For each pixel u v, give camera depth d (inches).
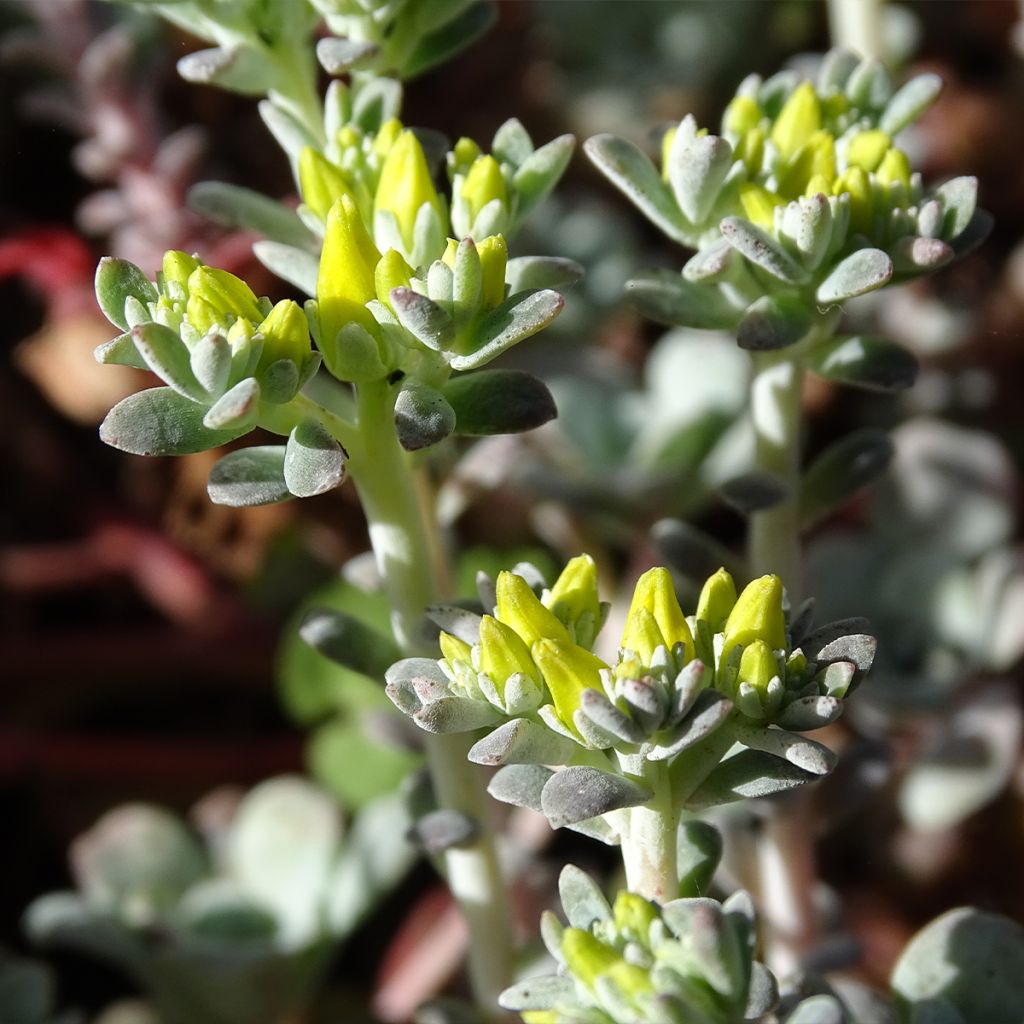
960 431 11.2
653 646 7.0
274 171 12.0
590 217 13.3
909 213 7.7
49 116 11.7
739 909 7.1
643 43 14.6
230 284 7.2
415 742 8.9
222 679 12.0
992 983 8.1
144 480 12.0
